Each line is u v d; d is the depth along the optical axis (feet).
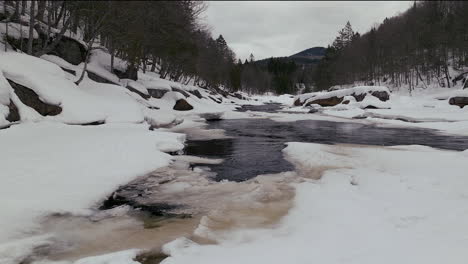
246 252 14.10
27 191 19.88
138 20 64.13
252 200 21.52
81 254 14.80
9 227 16.31
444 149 40.04
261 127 66.64
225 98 208.64
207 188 24.47
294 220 17.88
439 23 222.28
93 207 20.03
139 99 67.97
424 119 73.72
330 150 37.35
